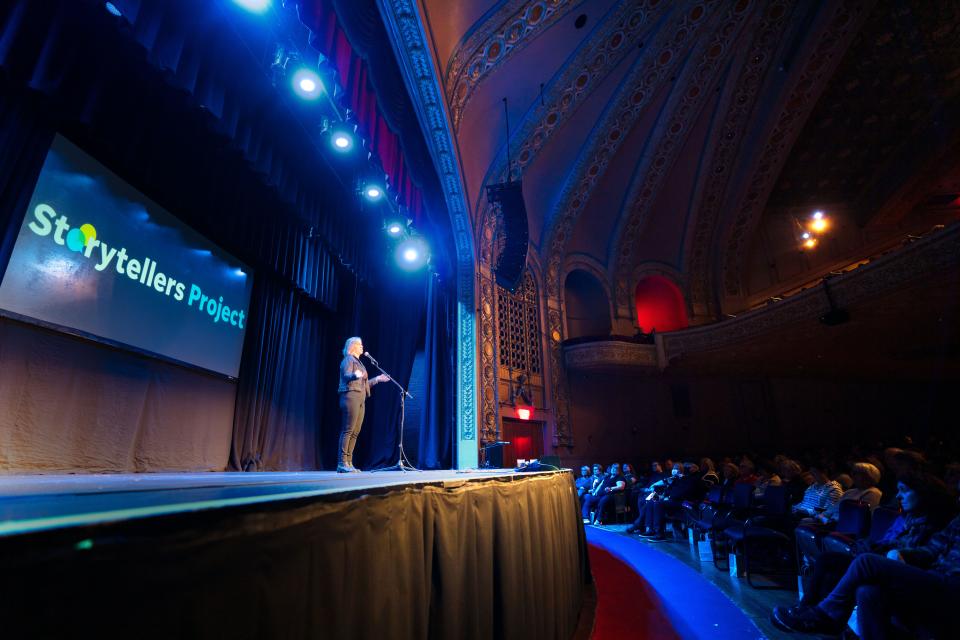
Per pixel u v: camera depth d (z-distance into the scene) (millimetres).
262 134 5172
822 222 16234
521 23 8242
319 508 893
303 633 801
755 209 15039
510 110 9984
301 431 7227
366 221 7926
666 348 14188
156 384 4969
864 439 16469
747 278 16406
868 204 15383
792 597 3967
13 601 381
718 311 15922
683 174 14594
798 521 4723
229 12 3988
